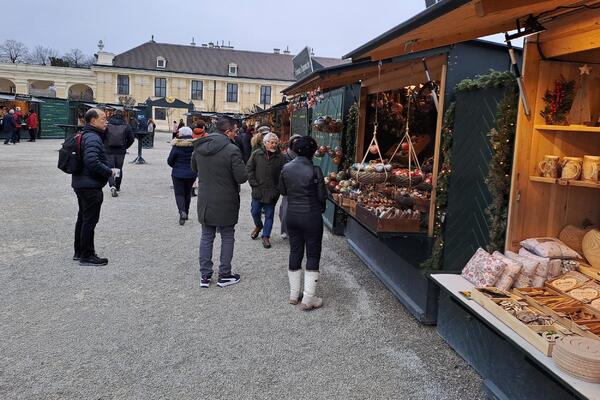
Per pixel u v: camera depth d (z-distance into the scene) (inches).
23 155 678.5
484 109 147.6
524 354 101.4
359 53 159.8
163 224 293.3
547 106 131.1
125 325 149.3
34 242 240.4
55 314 155.4
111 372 121.5
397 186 204.5
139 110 1396.4
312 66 370.9
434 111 238.7
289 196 167.6
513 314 110.8
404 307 172.4
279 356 133.3
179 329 148.0
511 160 135.8
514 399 108.7
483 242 148.7
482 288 127.0
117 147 376.8
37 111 1094.4
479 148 149.7
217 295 178.7
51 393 111.3
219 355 132.6
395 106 251.9
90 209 201.5
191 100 2400.3
